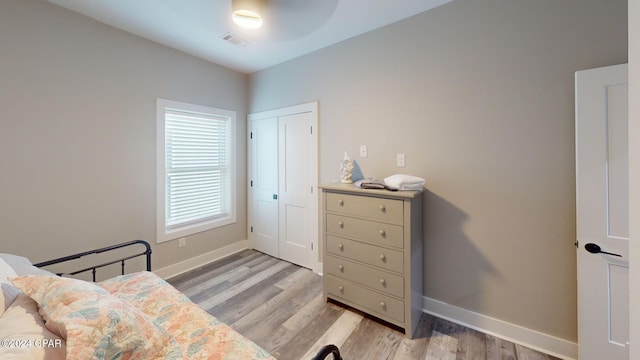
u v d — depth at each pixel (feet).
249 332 6.25
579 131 4.80
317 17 6.97
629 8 2.02
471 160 6.28
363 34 7.89
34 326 2.58
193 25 7.48
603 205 4.66
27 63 6.23
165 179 9.05
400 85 7.25
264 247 11.35
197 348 3.24
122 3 6.50
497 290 6.09
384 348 5.72
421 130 6.95
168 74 8.89
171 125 9.26
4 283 3.18
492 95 5.97
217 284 8.61
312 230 9.59
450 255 6.64
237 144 11.36
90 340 2.36
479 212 6.23
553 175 5.40
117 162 7.84
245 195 11.87
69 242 7.00
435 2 6.42
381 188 6.38
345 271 6.95
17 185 6.19
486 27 5.99
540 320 5.64
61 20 6.68
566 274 5.35
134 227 8.27
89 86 7.21
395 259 6.11
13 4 6.02
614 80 4.49
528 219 5.68
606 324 4.70
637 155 1.93
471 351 5.60
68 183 6.94
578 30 5.06
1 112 5.94
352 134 8.27
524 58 5.59
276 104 10.50
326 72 8.84
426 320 6.68
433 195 6.81
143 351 2.82
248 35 8.07
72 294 2.78
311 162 9.48
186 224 9.82
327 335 6.14
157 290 4.53
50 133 6.61
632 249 1.98
